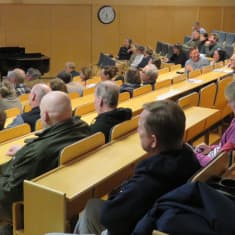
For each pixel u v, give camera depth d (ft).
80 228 7.11
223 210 5.10
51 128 8.13
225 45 33.35
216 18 46.83
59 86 13.57
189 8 45.11
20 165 7.79
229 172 7.25
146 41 43.68
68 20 39.40
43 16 38.17
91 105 13.10
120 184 8.79
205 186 5.47
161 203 5.41
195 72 20.45
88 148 8.29
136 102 14.19
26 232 7.25
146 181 5.85
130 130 9.68
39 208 6.91
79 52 40.57
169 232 5.04
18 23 37.19
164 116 6.04
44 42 38.73
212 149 9.18
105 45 41.65
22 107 14.88
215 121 14.29
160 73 23.88
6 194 7.87
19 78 19.21
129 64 30.53
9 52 34.91
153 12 43.34
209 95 15.72
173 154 6.10
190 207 5.23
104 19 40.93
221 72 21.39
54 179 7.13
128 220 5.78
